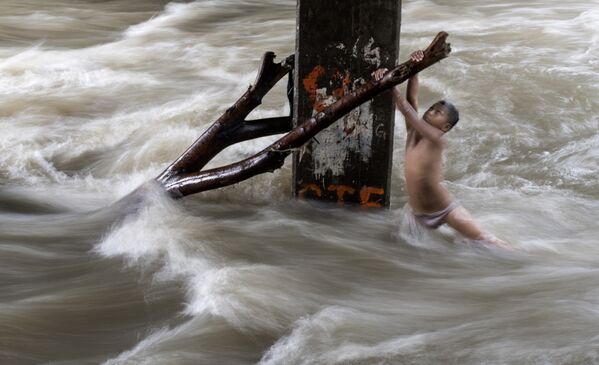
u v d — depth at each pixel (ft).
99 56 39.40
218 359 13.97
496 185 22.97
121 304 16.10
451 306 15.99
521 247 18.56
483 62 35.32
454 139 26.40
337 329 14.88
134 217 19.44
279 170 22.31
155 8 52.11
